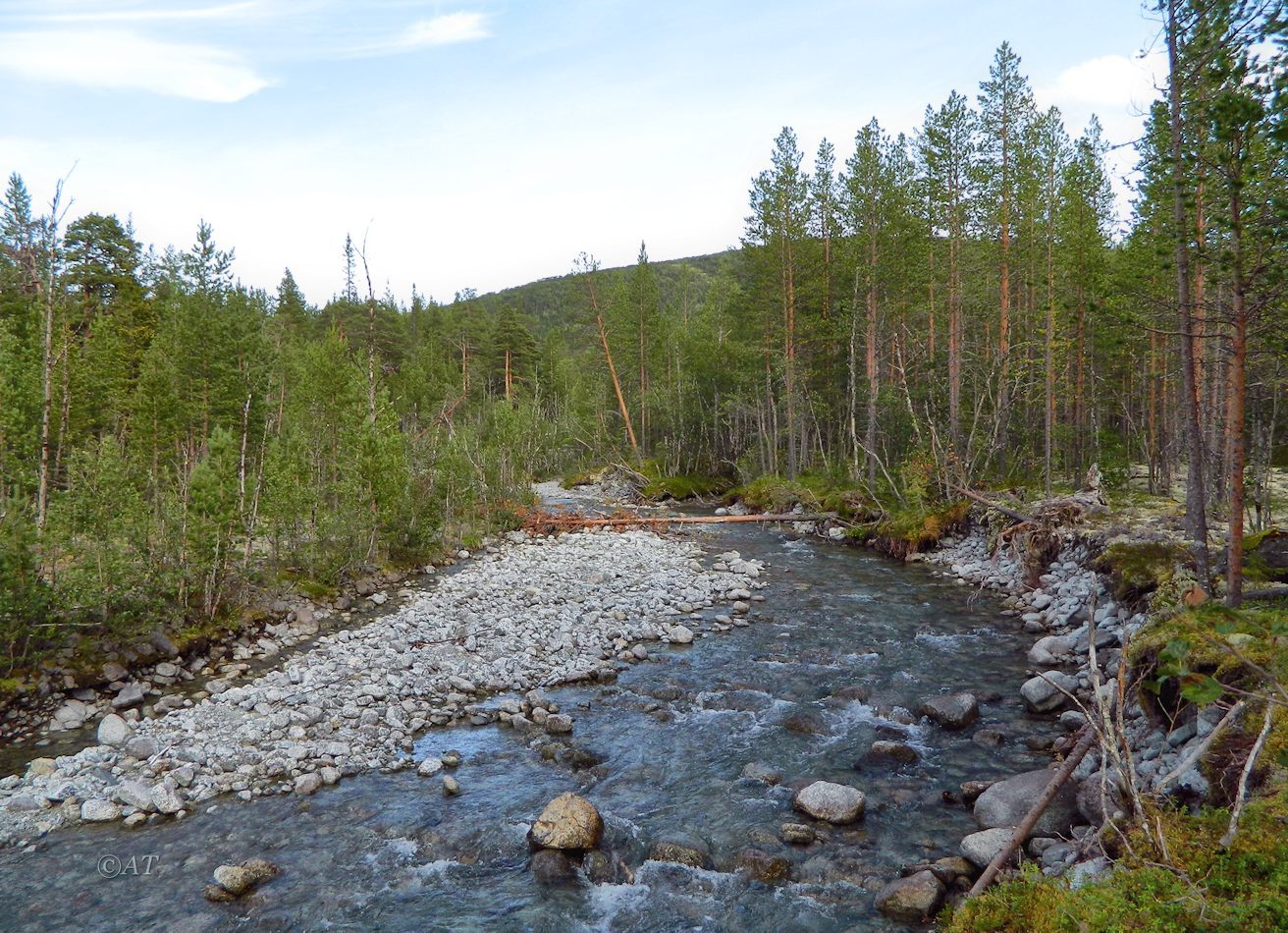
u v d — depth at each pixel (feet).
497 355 241.96
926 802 33.37
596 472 200.44
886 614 65.77
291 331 172.86
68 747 38.75
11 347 70.18
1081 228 106.93
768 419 183.32
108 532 50.06
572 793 34.71
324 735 40.16
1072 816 28.99
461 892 27.78
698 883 28.14
